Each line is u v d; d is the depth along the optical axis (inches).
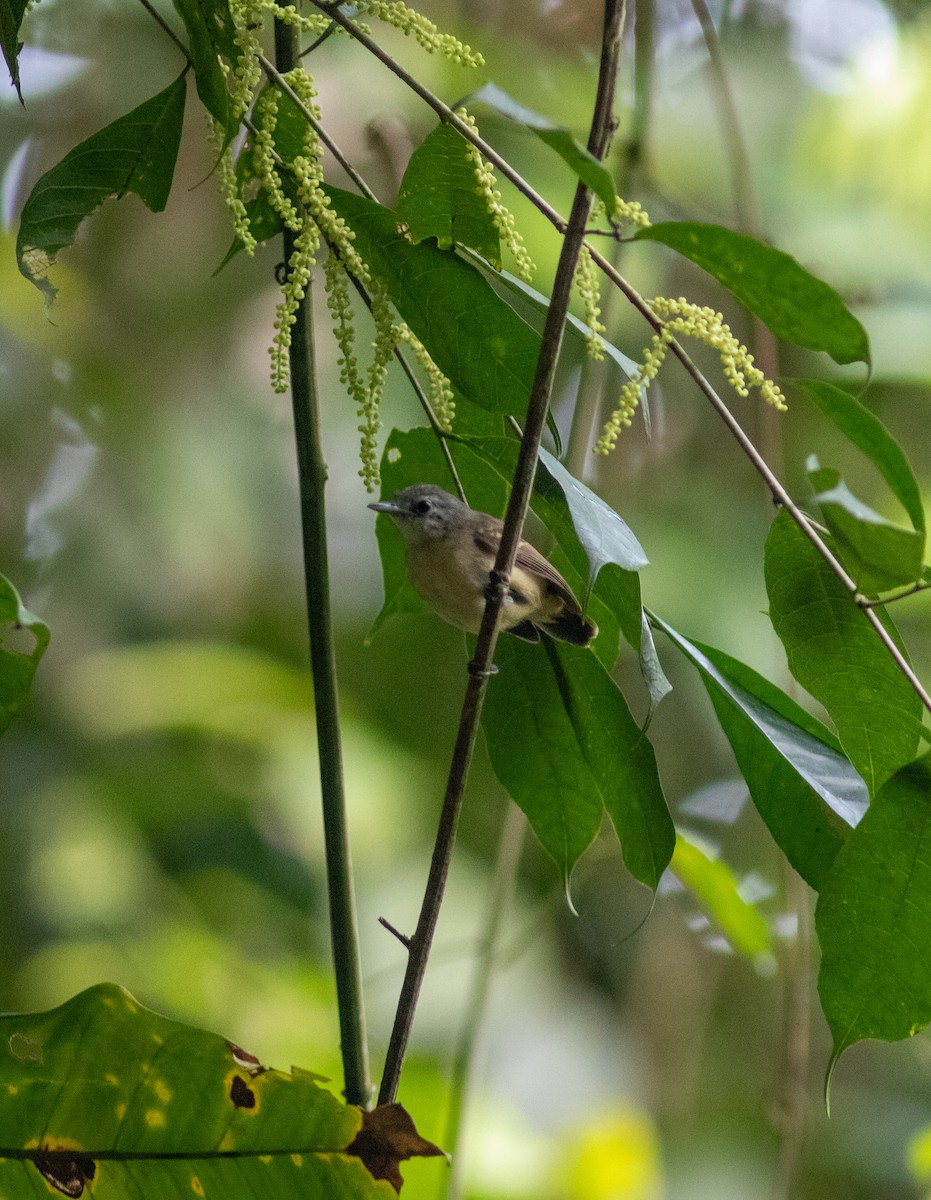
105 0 502.0
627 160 356.8
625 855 208.5
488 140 440.5
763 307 163.2
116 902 427.2
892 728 195.0
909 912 182.1
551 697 225.3
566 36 502.0
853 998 183.5
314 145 192.5
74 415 497.7
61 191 205.0
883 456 161.2
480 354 202.2
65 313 498.6
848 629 193.6
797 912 322.7
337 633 519.8
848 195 466.6
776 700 214.4
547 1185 350.0
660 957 500.1
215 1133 166.2
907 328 435.8
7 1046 161.9
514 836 304.8
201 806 455.8
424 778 480.4
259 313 519.5
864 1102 500.4
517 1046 432.8
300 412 203.8
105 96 498.3
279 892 458.9
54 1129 163.9
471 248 201.2
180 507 488.4
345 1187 167.5
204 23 181.5
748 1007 518.0
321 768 197.9
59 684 476.4
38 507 494.3
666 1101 484.7
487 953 297.4
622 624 189.9
